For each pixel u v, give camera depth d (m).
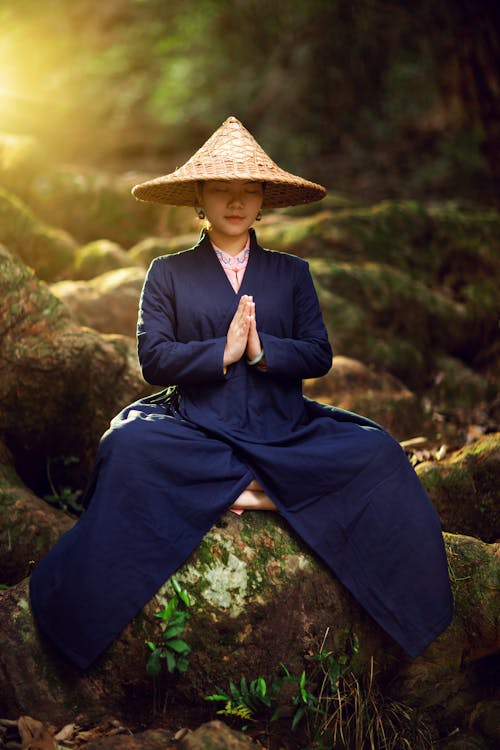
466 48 7.71
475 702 3.19
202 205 3.30
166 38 13.41
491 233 7.02
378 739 2.99
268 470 2.99
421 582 3.02
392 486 3.05
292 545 3.04
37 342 4.00
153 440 2.96
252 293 3.27
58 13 13.62
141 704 2.99
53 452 4.23
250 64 12.49
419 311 6.16
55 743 2.75
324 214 6.64
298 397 3.31
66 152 11.19
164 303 3.25
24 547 3.61
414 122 10.34
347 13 10.36
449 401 5.87
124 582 2.88
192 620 2.91
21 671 2.94
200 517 2.95
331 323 5.71
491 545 3.34
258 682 2.91
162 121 12.27
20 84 13.02
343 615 3.07
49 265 6.10
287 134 11.01
